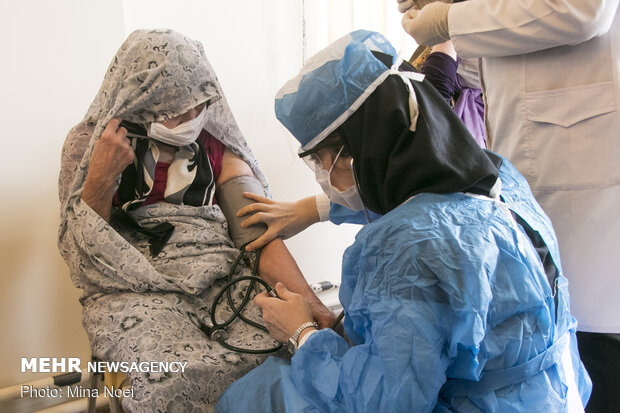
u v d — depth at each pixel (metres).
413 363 0.86
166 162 1.48
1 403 1.74
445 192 0.99
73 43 1.83
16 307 1.82
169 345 1.20
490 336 0.92
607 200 1.40
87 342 1.97
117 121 1.37
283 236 1.55
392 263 0.93
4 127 1.74
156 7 2.05
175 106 1.37
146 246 1.44
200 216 1.49
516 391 0.94
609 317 1.44
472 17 1.41
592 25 1.29
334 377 0.98
